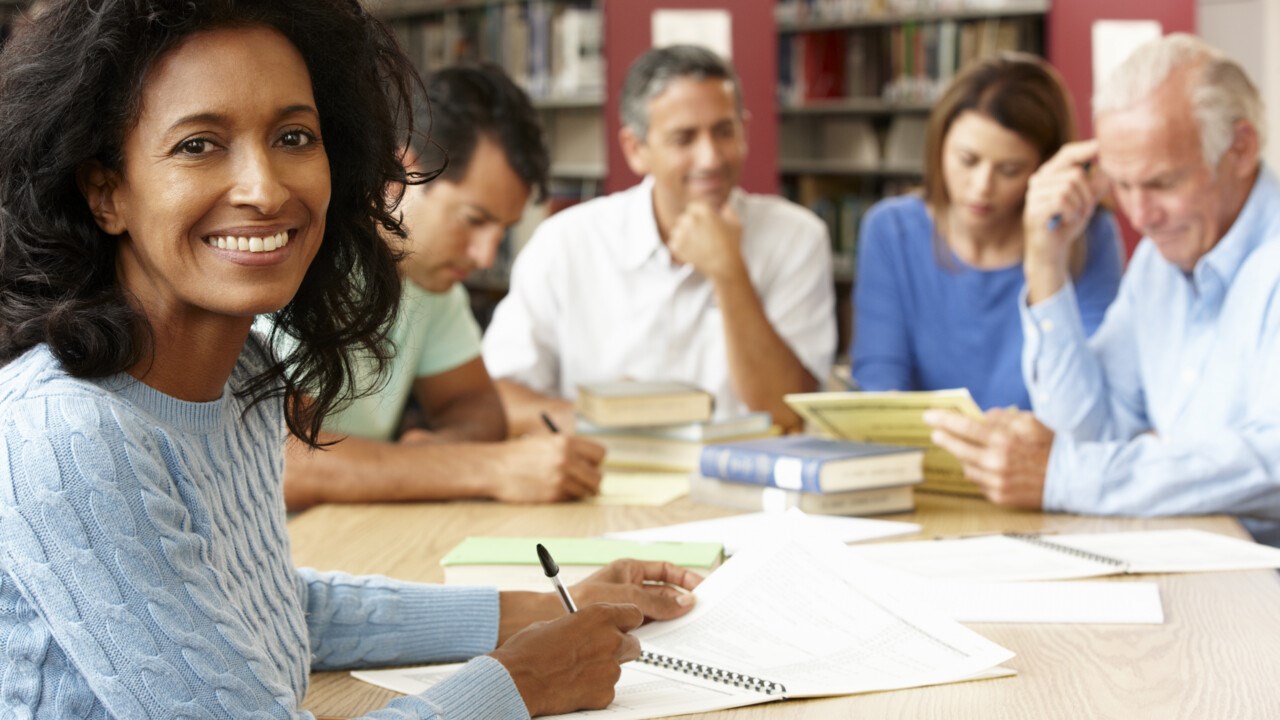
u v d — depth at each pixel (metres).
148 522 0.84
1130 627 1.26
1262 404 1.90
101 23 0.86
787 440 1.97
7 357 0.90
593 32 5.06
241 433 1.06
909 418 1.90
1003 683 1.11
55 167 0.88
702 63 2.81
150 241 0.90
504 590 1.32
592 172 5.22
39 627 0.83
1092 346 2.33
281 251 0.93
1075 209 2.19
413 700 0.95
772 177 5.00
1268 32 5.34
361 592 1.26
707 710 1.06
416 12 5.62
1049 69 2.75
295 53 0.93
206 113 0.88
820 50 5.87
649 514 1.84
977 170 2.74
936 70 5.53
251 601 0.99
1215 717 1.01
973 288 2.86
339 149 1.06
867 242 3.00
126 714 0.81
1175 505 1.76
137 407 0.91
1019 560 1.51
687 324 2.96
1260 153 2.01
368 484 1.93
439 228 2.29
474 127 2.24
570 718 1.03
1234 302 2.02
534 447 1.94
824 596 1.26
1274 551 1.53
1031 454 1.79
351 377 1.15
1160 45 2.02
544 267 3.00
